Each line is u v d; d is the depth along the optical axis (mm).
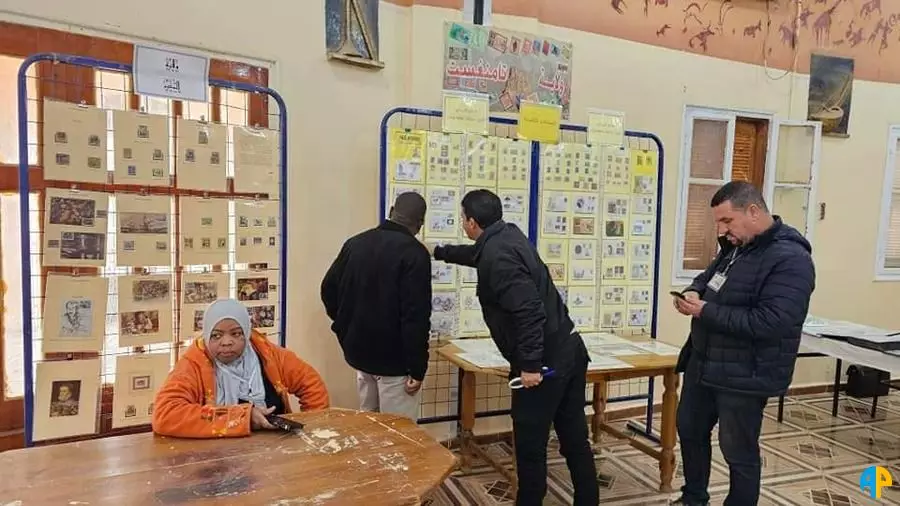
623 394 3820
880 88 4531
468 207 2289
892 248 4777
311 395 2076
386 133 2951
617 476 3033
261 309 2621
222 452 1590
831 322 4023
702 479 2523
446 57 3139
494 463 2857
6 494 1327
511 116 3322
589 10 3545
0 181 2205
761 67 4148
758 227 2223
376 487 1404
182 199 2381
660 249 3900
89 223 2184
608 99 3648
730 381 2236
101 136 2180
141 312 2332
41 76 2229
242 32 2668
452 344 3066
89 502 1295
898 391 4586
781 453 3395
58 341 2166
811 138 4250
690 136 3967
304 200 2893
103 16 2350
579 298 3428
